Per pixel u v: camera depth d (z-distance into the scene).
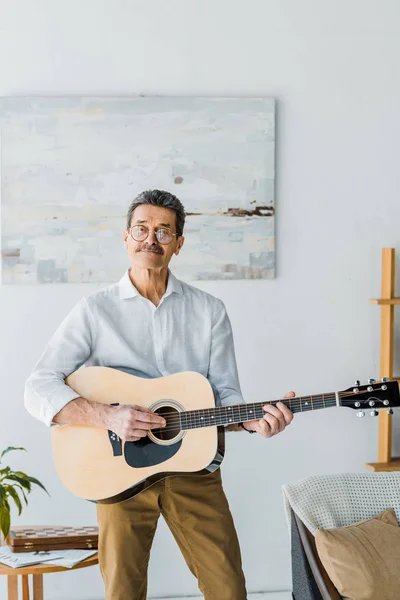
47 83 3.45
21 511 3.23
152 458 2.54
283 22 3.54
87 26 3.46
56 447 2.56
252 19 3.52
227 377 2.74
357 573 2.37
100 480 2.53
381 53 3.58
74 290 3.46
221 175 3.48
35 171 3.42
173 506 2.57
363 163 3.58
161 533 3.51
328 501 2.61
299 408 2.52
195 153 3.47
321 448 3.58
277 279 3.55
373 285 3.60
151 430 2.54
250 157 3.49
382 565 2.39
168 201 2.65
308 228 3.56
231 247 3.50
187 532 2.58
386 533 2.49
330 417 3.58
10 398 3.44
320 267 3.57
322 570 2.43
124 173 3.45
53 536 2.73
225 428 2.68
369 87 3.58
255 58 3.52
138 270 2.66
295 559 2.57
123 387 2.58
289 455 3.56
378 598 2.35
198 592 3.52
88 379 2.58
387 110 3.59
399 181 3.60
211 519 2.58
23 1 3.44
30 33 3.44
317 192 3.56
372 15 3.57
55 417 2.54
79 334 2.62
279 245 3.54
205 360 2.72
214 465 2.58
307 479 2.65
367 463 3.59
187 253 3.48
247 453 3.54
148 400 2.56
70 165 3.43
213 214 3.48
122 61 3.47
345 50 3.56
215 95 3.51
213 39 3.51
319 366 3.57
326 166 3.56
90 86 3.47
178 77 3.50
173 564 3.51
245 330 3.53
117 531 2.53
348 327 3.58
